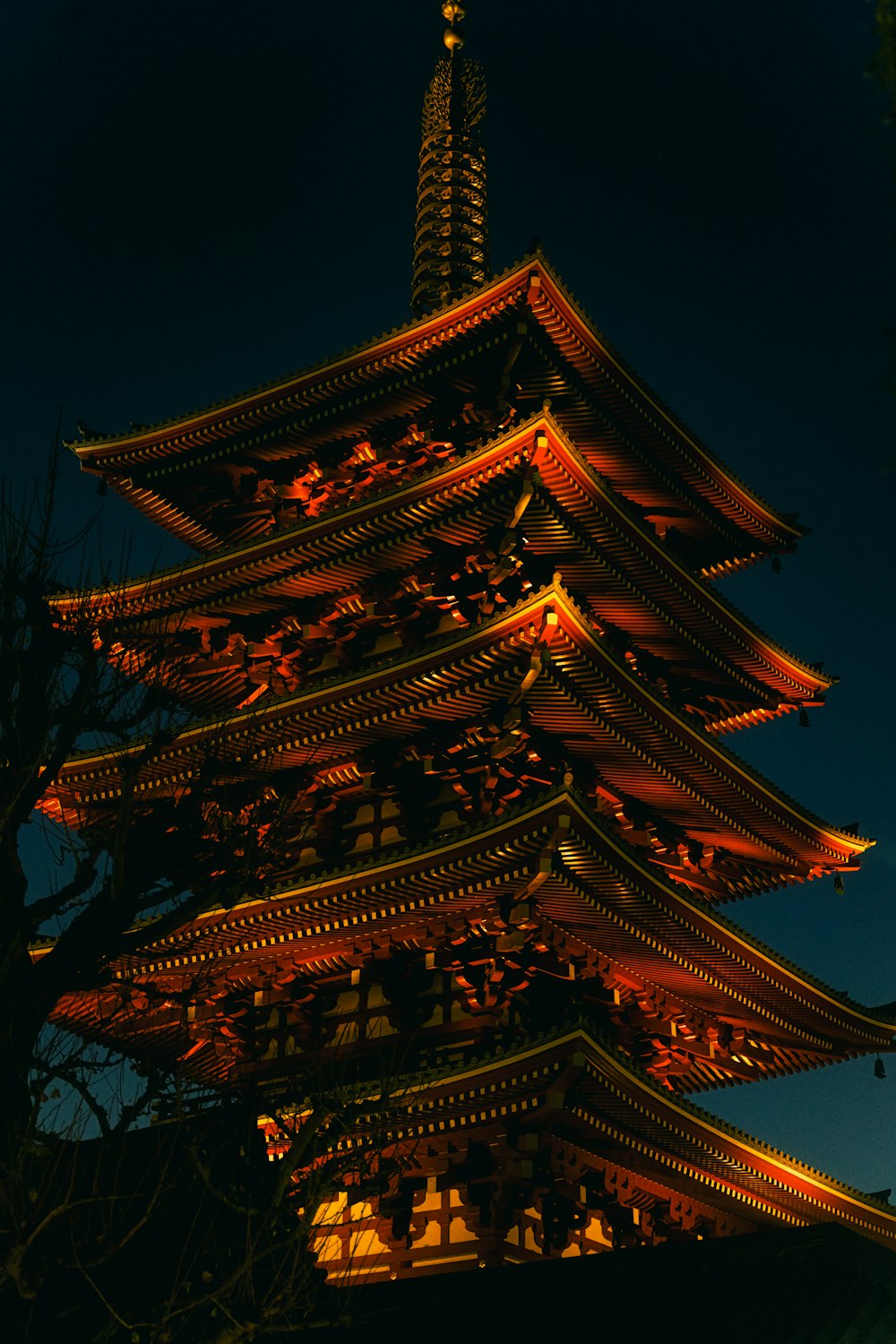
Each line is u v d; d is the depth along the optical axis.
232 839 23.84
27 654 21.44
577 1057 27.66
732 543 43.41
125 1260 21.92
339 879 31.45
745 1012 35.00
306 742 34.09
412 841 33.97
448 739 33.69
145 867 21.77
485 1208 28.53
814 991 34.69
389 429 39.94
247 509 42.38
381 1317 22.67
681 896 31.50
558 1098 28.05
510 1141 28.78
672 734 33.81
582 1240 30.28
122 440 42.03
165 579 37.94
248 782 32.53
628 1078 28.77
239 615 38.56
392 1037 32.00
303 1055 33.03
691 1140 30.30
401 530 35.81
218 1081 35.84
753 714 42.06
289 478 41.66
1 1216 18.20
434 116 51.00
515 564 34.22
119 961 33.28
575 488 33.81
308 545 36.69
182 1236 22.72
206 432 41.38
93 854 20.89
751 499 42.19
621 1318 21.36
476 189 49.47
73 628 22.59
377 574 36.81
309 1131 21.02
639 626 38.09
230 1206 20.95
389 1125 29.50
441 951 31.88
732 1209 32.50
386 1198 29.56
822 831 37.59
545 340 37.03
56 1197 20.75
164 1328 18.09
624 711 32.91
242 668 38.78
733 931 32.75
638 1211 31.41
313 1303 20.94
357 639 37.94
